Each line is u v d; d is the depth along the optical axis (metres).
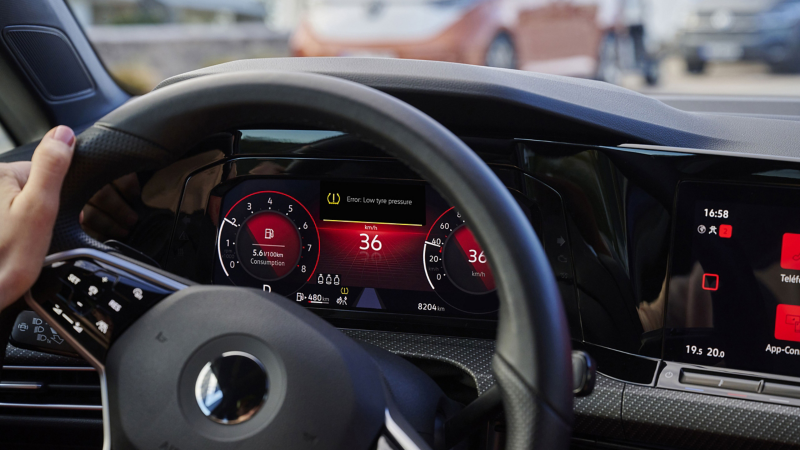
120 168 0.65
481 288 1.14
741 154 0.96
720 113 1.49
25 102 1.70
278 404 0.59
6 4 1.59
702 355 1.01
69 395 1.18
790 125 1.21
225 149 1.13
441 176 0.56
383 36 5.43
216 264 1.20
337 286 1.18
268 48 10.40
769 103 1.52
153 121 0.62
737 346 0.99
